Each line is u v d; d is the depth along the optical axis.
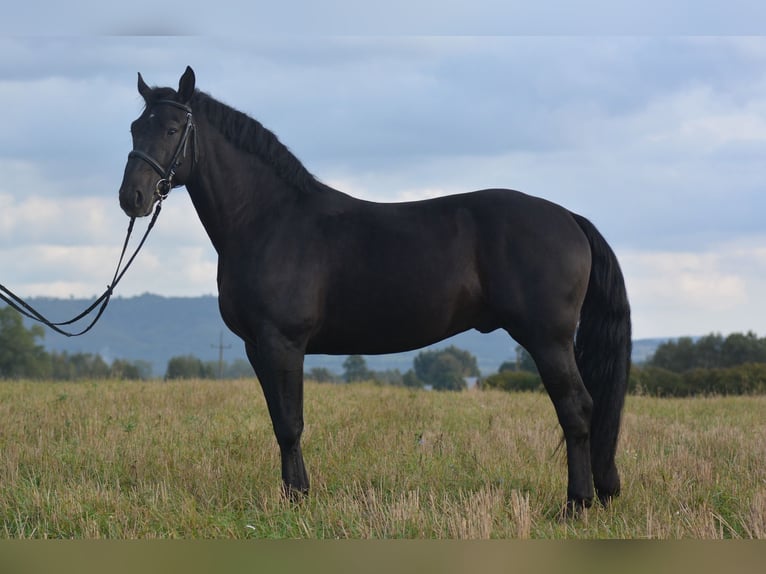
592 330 8.14
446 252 7.94
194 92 8.44
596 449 8.00
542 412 15.32
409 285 7.91
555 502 8.23
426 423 13.30
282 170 8.31
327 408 14.74
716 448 11.28
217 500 8.26
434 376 84.56
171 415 13.51
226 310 8.30
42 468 9.62
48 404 14.20
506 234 7.87
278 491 8.12
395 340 8.15
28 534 7.30
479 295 8.02
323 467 9.69
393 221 8.09
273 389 8.01
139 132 8.11
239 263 8.18
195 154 8.25
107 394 15.97
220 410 14.37
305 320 7.97
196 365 103.12
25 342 89.00
